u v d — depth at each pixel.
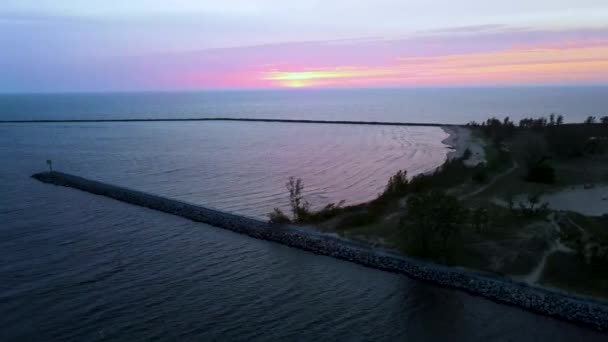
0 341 33.78
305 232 59.06
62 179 94.44
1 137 182.25
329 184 93.19
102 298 41.12
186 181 95.44
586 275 42.62
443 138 170.12
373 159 125.50
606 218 59.34
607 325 35.81
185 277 46.28
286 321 37.72
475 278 43.88
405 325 37.09
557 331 35.69
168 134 195.75
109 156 130.62
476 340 34.88
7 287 42.88
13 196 81.19
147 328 36.16
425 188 77.44
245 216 68.81
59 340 34.19
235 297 41.94
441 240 51.59
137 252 53.31
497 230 54.41
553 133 115.62
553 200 70.31
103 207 74.25
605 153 102.94
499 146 125.56
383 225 59.84
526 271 44.50
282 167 112.50
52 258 50.62
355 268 48.69
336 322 37.59
